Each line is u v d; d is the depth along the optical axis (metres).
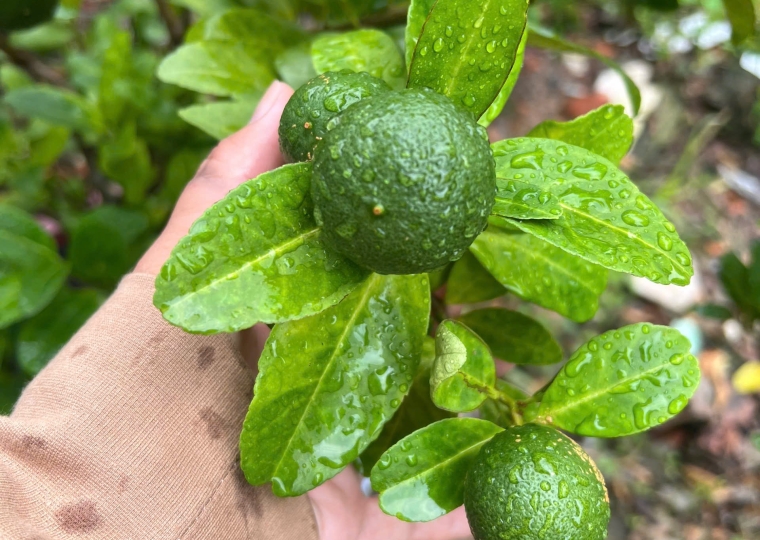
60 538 0.13
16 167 0.27
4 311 0.20
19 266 0.21
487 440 0.14
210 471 0.15
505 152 0.13
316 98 0.13
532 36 0.19
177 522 0.14
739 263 0.25
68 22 0.29
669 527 0.37
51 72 0.31
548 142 0.13
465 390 0.14
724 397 0.40
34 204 0.27
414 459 0.13
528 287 0.16
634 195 0.12
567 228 0.12
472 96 0.13
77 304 0.22
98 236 0.22
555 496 0.12
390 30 0.22
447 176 0.10
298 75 0.20
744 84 0.49
